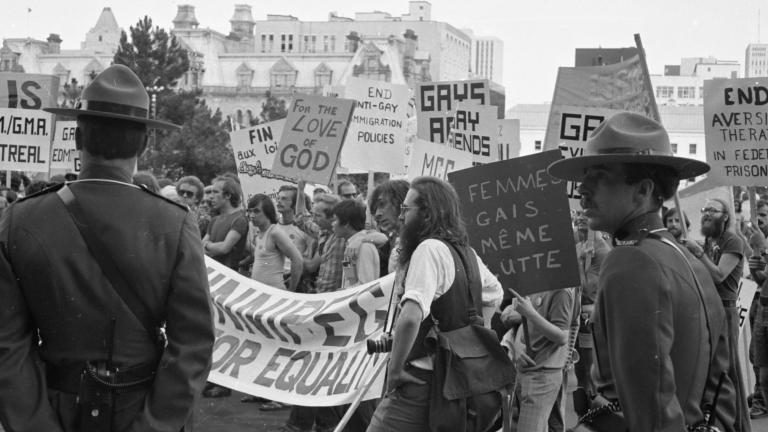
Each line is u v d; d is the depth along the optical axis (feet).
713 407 9.77
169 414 10.39
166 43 222.89
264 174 43.96
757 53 360.48
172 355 10.52
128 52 218.79
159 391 10.41
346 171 69.72
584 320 26.11
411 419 14.08
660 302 9.34
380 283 19.75
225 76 393.91
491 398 14.03
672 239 10.13
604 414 10.20
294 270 28.99
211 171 193.47
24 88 43.80
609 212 10.25
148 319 10.67
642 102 24.71
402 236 14.79
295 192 33.91
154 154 191.93
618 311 9.43
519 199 17.54
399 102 44.60
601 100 32.55
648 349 9.20
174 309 10.65
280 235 28.96
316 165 37.11
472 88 38.81
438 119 39.06
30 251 10.44
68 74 406.62
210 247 31.81
